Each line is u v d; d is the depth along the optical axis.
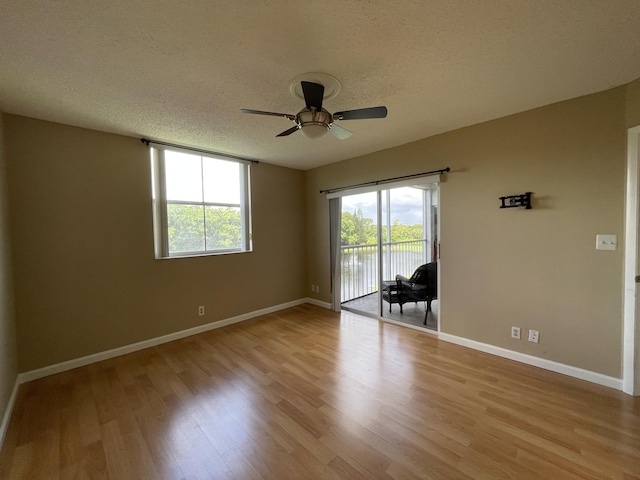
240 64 1.71
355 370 2.51
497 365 2.55
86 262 2.72
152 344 3.12
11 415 1.94
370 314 4.13
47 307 2.52
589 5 1.27
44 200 2.50
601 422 1.78
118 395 2.18
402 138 3.17
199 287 3.52
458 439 1.66
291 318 4.05
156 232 3.22
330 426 1.80
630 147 2.01
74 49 1.54
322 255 4.62
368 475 1.43
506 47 1.58
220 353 2.91
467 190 2.87
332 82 1.93
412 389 2.19
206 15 1.30
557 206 2.35
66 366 2.60
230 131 2.82
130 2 1.21
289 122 2.58
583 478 1.39
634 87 1.98
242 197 4.04
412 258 3.60
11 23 1.31
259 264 4.19
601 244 2.16
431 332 3.37
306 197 4.84
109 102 2.18
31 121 2.43
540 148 2.41
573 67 1.80
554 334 2.41
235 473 1.46
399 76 1.88
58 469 1.50
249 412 1.95
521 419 1.82
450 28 1.42
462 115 2.56
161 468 1.50
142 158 3.04
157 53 1.59
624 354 2.09
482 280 2.81
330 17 1.32
